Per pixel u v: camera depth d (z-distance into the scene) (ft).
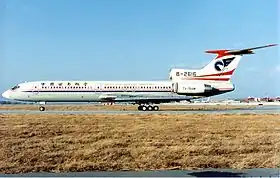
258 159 52.95
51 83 217.36
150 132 90.17
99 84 218.38
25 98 216.13
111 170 45.06
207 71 225.56
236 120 131.64
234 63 226.38
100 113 178.70
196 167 47.42
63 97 216.74
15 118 137.28
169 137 79.87
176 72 225.15
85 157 54.24
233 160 51.93
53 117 143.54
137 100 219.20
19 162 50.37
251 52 223.71
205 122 122.42
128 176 41.24
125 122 120.37
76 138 76.95
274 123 119.14
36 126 104.37
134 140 74.23
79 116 150.41
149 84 219.82
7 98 216.54
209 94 223.10
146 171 44.47
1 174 42.16
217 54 225.76
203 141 73.46
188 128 101.04
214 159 52.60
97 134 84.79
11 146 65.21
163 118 140.36
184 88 218.18
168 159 52.70
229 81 226.58
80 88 217.36
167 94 220.43
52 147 64.18
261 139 76.64
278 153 58.54
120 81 220.23
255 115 162.50
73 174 42.32
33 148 63.05
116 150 60.39
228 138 78.79
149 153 57.82
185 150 60.90
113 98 217.77
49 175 41.55
